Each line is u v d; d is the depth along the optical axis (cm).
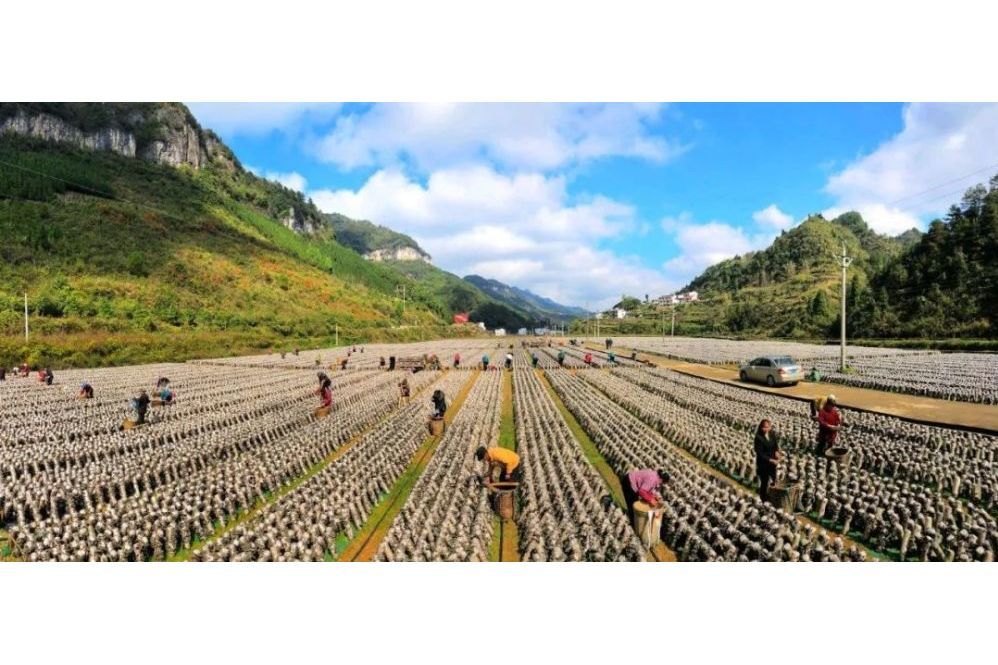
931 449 1806
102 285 7431
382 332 11944
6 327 5575
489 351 9094
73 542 1132
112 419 2628
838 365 4794
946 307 8606
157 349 6425
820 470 1556
